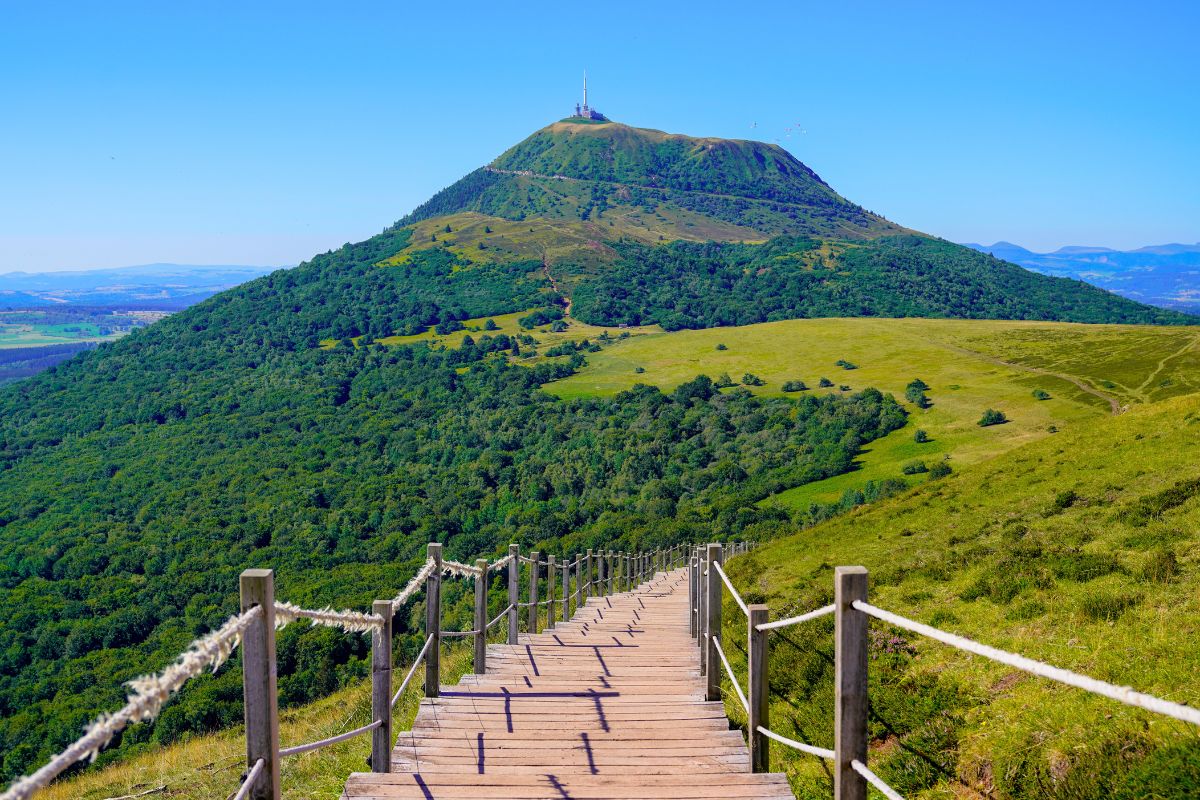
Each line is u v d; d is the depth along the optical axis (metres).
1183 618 7.01
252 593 3.73
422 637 29.47
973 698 6.39
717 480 75.25
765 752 5.25
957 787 5.31
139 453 106.56
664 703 6.98
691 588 10.56
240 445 106.25
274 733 3.76
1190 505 13.01
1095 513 15.55
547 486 81.31
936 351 115.88
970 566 12.21
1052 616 8.03
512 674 8.26
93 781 8.94
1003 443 71.88
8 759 28.58
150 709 2.87
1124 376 86.81
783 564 20.84
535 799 4.79
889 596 11.66
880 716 6.45
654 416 96.81
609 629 11.80
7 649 50.56
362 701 9.22
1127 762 4.64
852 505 61.19
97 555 67.62
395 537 69.69
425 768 5.42
